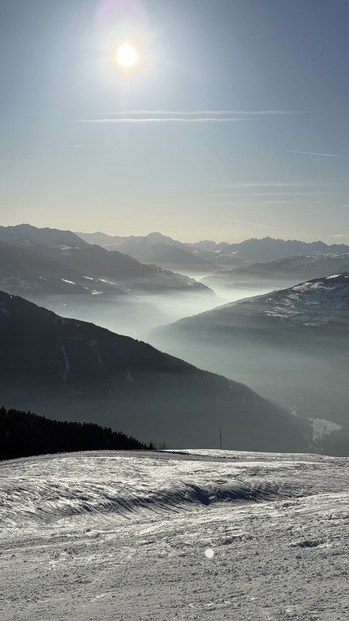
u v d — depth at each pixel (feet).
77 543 38.40
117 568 30.04
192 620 19.88
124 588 25.71
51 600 24.49
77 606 23.13
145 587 25.57
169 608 21.67
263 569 26.89
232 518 43.55
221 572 27.12
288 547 31.40
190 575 27.04
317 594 21.88
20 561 33.78
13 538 42.75
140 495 60.59
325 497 53.47
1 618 22.04
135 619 20.53
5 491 60.59
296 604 20.72
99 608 22.52
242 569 27.30
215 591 23.73
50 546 38.11
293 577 24.91
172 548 34.09
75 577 28.71
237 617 19.75
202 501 59.47
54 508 55.11
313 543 31.91
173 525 42.55
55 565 32.01
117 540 38.37
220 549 32.50
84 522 50.65
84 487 63.52
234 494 62.03
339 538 32.53
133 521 49.39
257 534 35.73
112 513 54.13
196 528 40.04
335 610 19.65
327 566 26.40
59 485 64.08
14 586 27.55
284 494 62.75
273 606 20.74
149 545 35.63
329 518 39.32
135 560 31.68
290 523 38.68
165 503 58.13
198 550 32.83
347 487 66.28
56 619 21.33
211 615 20.27
